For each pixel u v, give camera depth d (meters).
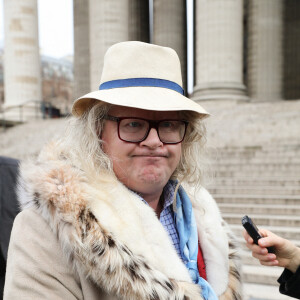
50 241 1.12
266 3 15.24
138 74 1.32
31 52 17.67
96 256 1.05
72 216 1.08
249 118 9.72
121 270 1.06
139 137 1.33
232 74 12.83
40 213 1.15
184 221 1.57
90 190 1.17
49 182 1.14
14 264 1.11
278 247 1.58
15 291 1.08
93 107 1.33
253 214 5.76
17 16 17.44
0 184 1.95
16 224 1.18
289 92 20.59
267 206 5.79
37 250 1.11
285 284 1.66
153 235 1.24
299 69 20.33
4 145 12.12
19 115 17.00
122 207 1.22
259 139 8.63
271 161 7.55
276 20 15.34
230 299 1.52
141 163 1.34
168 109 1.26
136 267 1.08
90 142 1.30
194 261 1.45
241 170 7.42
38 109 17.67
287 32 20.59
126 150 1.33
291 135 8.52
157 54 1.35
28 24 17.59
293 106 10.48
